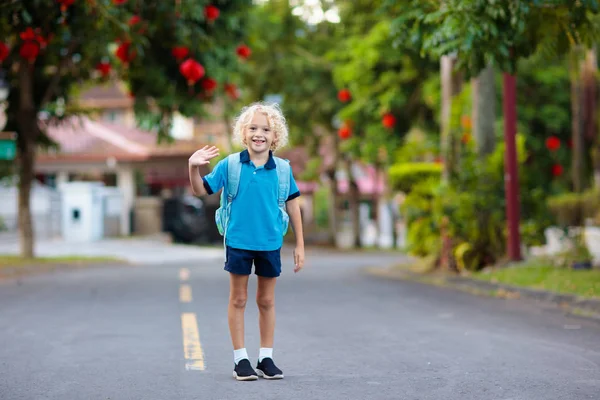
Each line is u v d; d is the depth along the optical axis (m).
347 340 7.55
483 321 8.78
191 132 50.19
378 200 58.50
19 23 12.73
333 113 38.19
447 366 6.22
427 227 16.58
